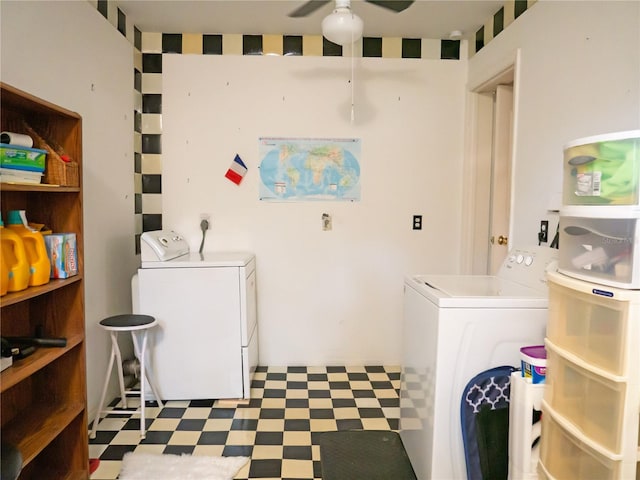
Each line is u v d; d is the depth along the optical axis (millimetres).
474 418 1638
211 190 3172
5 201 1718
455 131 3217
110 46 2619
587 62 1813
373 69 3154
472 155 3119
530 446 1456
